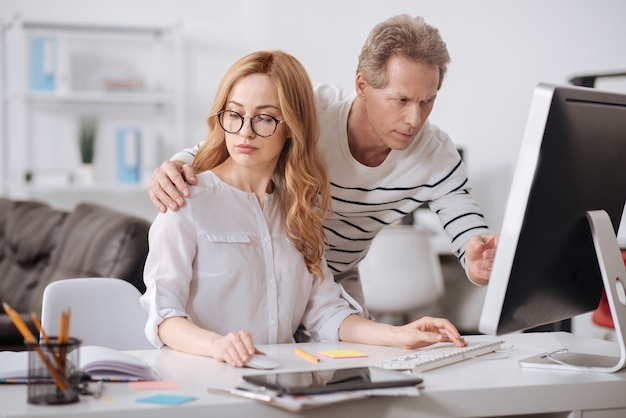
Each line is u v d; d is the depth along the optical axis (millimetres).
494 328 1396
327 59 5375
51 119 5281
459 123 5238
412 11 5266
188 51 5367
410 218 4914
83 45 5293
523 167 1354
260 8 5363
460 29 5223
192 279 1712
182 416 1189
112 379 1338
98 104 5344
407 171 2025
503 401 1360
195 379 1371
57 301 1875
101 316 1912
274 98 1717
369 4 5352
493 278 1391
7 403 1207
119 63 5344
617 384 1430
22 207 4270
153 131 5434
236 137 1700
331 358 1569
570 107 1376
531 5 5250
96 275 3068
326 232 2125
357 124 1951
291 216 1808
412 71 1752
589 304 1687
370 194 2049
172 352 1600
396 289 4008
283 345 1708
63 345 1201
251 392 1230
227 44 5402
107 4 5242
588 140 1439
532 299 1462
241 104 1698
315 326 1839
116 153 5242
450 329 1654
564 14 5262
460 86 5227
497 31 5246
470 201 2070
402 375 1337
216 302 1714
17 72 5078
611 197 1571
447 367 1524
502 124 5281
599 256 1490
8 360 1429
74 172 5316
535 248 1402
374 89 1807
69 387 1204
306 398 1209
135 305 1947
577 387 1404
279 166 1856
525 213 1354
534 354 1677
